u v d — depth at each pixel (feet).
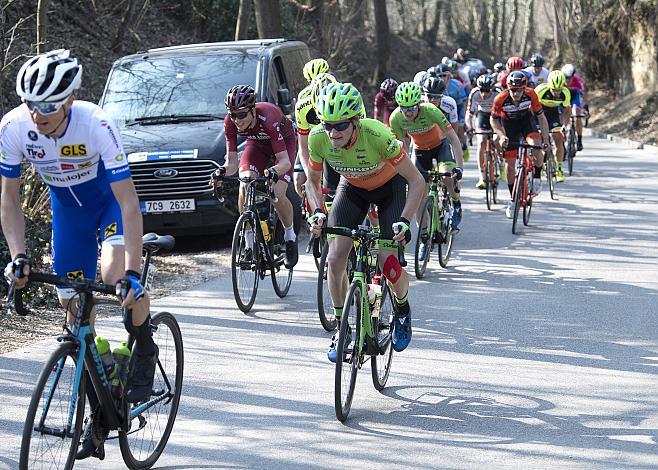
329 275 38.83
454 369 42.65
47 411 26.68
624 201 95.86
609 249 71.56
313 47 216.33
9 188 28.37
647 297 55.98
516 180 78.84
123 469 30.99
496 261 67.92
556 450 32.45
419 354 45.16
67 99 26.73
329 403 38.01
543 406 37.29
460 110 121.19
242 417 36.32
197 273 65.31
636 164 131.34
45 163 28.37
